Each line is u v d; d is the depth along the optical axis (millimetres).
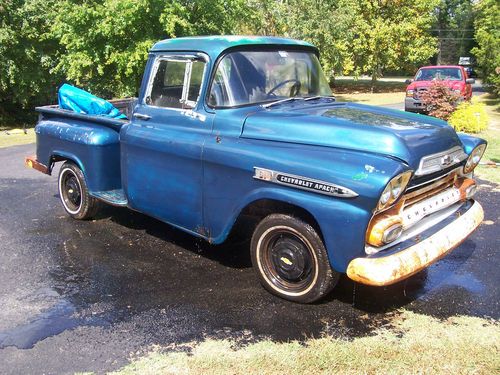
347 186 3320
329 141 3627
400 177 3289
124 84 15797
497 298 4012
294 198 3596
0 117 19281
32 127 18844
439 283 4285
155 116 4730
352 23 28438
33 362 3279
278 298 4051
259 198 3830
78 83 16906
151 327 3674
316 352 3279
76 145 5680
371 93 30625
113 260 4914
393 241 3486
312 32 22969
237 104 4219
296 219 3748
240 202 3996
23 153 11227
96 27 15133
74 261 4906
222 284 4344
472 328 3555
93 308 3977
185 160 4371
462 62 57438
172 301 4059
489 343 3354
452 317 3723
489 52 24797
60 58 17469
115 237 5543
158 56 4762
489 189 7105
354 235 3342
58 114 6148
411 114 4426
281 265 3949
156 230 5742
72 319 3816
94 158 5508
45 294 4230
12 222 6121
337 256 3459
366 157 3418
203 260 4871
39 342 3514
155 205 4816
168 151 4496
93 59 15680
